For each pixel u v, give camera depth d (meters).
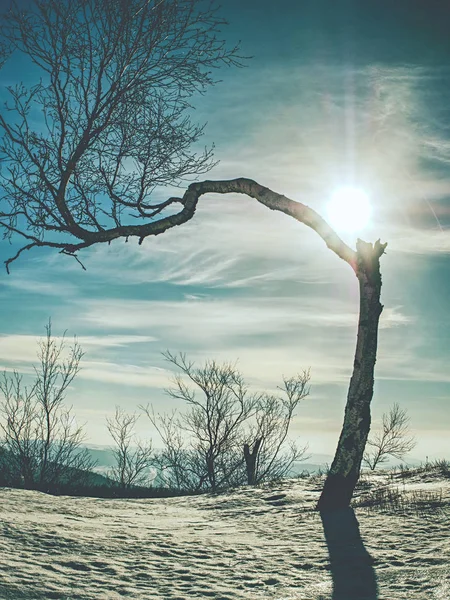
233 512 11.27
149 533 8.43
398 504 9.57
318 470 16.27
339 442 10.38
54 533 7.62
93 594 5.32
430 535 7.38
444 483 11.55
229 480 26.41
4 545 6.73
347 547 7.20
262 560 6.78
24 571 5.78
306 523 9.10
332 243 10.93
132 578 5.96
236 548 7.45
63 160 11.08
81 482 21.16
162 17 10.44
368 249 10.71
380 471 15.23
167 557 6.91
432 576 5.66
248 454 23.45
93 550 6.97
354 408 10.35
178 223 11.91
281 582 5.89
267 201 11.42
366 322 10.58
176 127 11.23
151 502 13.71
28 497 12.52
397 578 5.75
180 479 26.25
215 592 5.55
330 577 5.98
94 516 10.46
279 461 26.27
